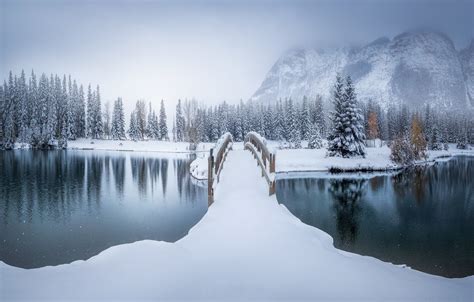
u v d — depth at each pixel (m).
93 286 4.20
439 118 113.44
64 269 4.75
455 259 12.27
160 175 33.41
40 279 4.40
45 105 81.50
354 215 18.88
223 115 91.44
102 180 30.00
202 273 4.73
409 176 35.94
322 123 90.00
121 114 90.06
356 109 43.19
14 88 78.88
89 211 18.67
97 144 81.69
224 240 6.33
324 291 4.22
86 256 11.95
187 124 87.31
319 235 7.53
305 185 29.30
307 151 47.84
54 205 20.06
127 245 5.66
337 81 44.91
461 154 80.81
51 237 14.06
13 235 14.34
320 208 20.58
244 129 89.44
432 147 87.00
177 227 15.55
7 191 24.48
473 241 14.33
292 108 87.00
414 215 18.91
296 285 4.39
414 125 62.88
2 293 3.98
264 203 9.48
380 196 24.66
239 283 4.42
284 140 85.06
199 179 30.20
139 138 90.62
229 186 11.88
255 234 6.72
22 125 78.50
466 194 25.61
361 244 13.98
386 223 17.22
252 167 15.84
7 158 49.66
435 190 27.36
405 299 4.04
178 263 5.02
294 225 7.60
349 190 26.92
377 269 5.04
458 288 4.46
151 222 16.36
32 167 38.94
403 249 13.36
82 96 93.81
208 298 3.99
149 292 4.09
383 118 102.62
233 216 8.12
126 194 23.61
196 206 19.84
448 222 17.44
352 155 43.50
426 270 11.30
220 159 14.25
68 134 82.38
